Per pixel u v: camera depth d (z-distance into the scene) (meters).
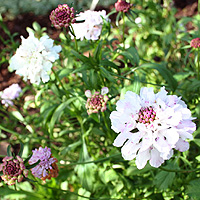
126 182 0.37
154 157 0.26
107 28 0.35
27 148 0.42
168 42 0.47
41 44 0.32
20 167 0.27
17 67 0.32
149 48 0.57
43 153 0.29
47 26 0.88
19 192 0.34
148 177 0.38
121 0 0.35
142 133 0.25
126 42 0.44
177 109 0.26
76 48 0.34
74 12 0.31
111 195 0.38
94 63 0.33
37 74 0.32
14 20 0.93
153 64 0.35
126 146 0.25
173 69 0.52
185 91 0.39
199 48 0.35
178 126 0.25
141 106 0.26
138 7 0.63
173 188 0.35
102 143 0.48
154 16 0.53
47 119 0.38
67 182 0.42
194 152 0.40
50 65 0.32
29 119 0.48
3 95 0.46
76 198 0.40
